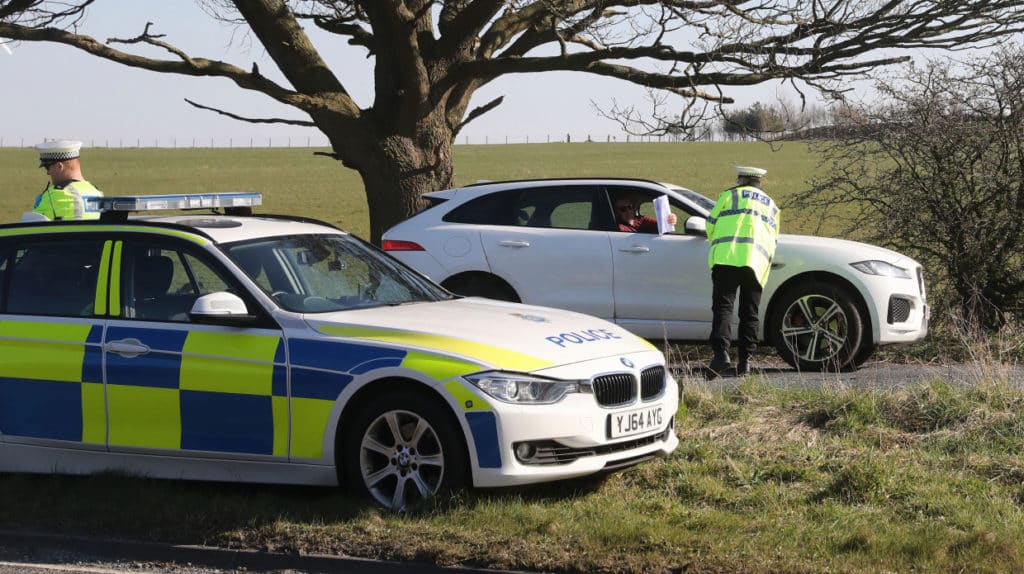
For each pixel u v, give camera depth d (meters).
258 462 8.56
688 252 14.62
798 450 9.45
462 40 21.30
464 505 8.01
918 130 16.70
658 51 19.78
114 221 9.46
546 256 15.13
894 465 8.84
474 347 8.20
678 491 8.71
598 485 8.84
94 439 9.02
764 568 6.93
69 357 9.05
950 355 15.32
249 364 8.52
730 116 19.84
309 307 8.88
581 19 20.38
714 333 13.48
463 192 15.89
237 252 9.11
